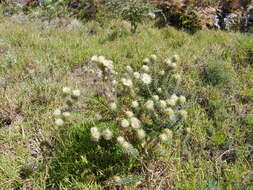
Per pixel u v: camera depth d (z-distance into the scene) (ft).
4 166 7.19
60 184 6.68
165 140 6.42
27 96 9.98
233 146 7.89
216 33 16.49
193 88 10.36
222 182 6.63
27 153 7.84
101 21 18.39
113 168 7.08
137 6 18.10
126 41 15.28
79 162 7.09
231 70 11.38
